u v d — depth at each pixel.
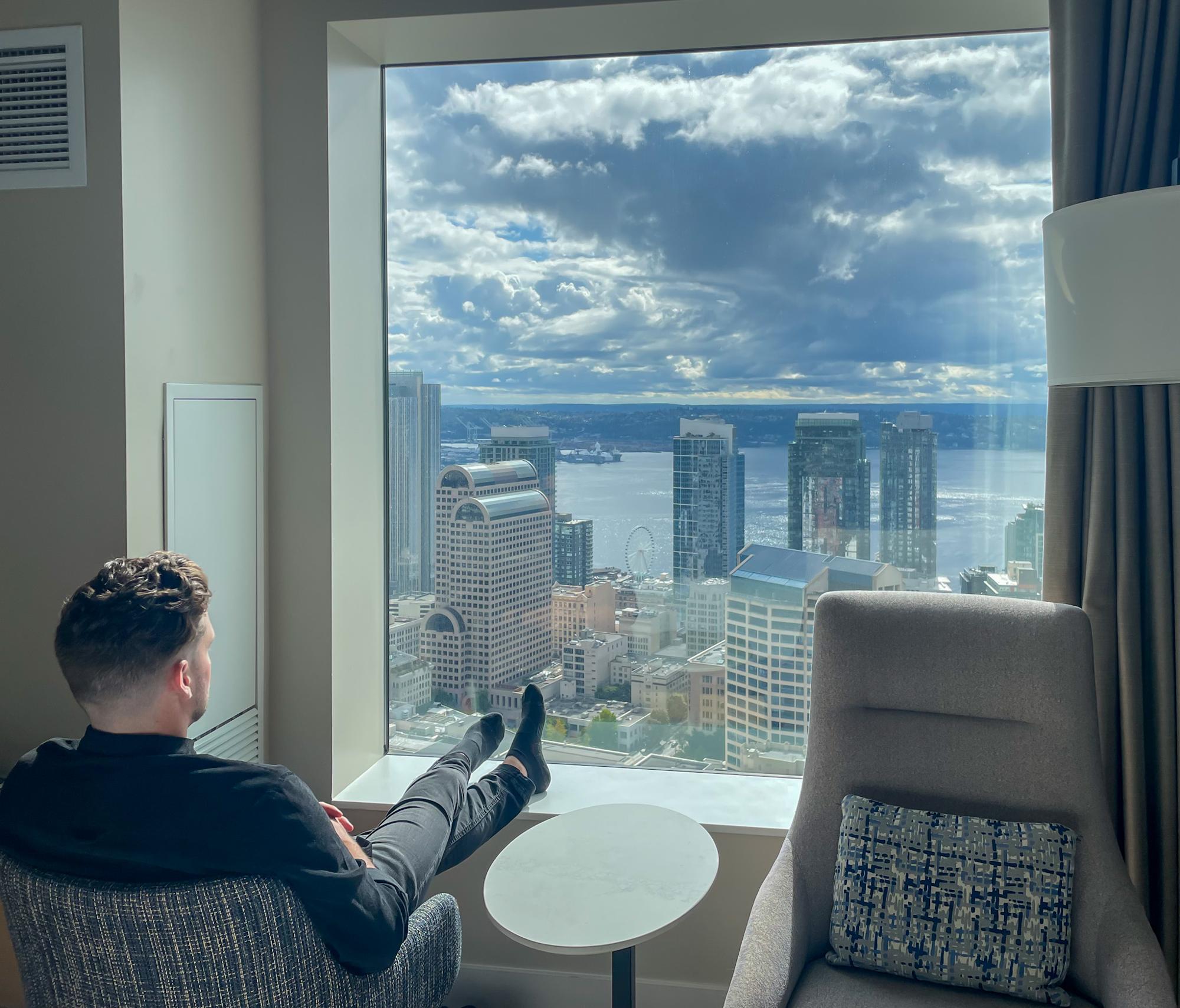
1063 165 2.05
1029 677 1.79
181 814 1.13
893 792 1.83
